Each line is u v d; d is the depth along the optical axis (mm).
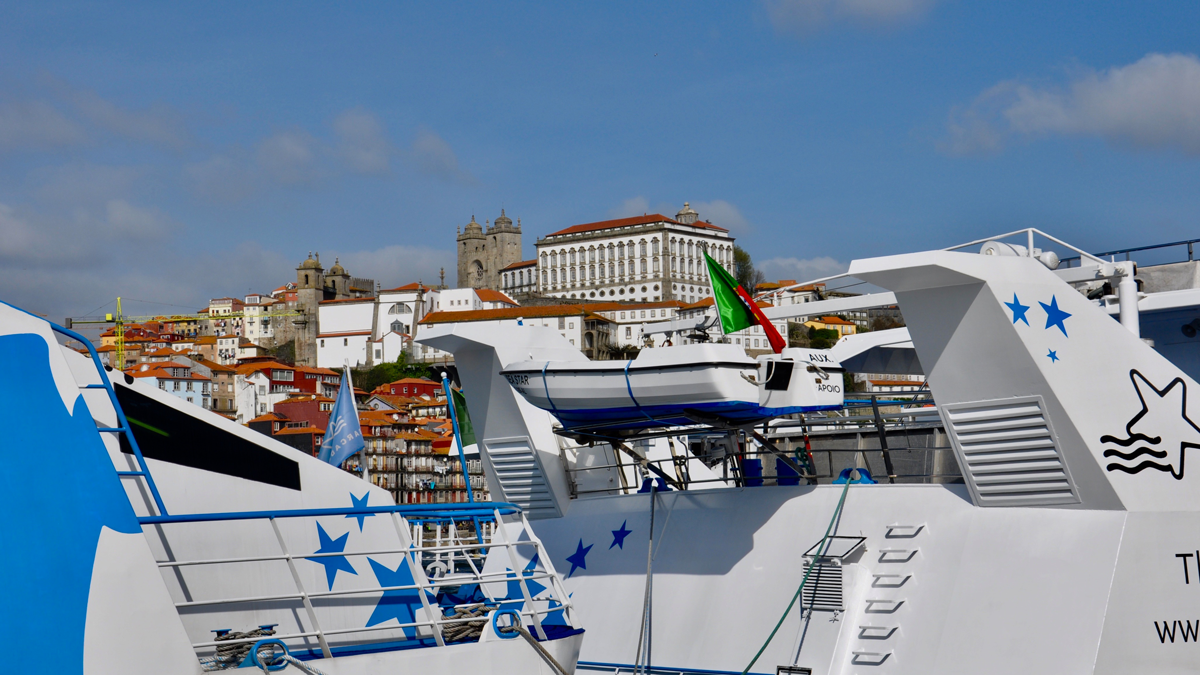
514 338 15297
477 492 122438
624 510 15172
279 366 161000
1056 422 11188
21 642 7980
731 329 13094
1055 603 11141
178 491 11078
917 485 12734
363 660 8875
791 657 12586
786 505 13539
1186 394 11797
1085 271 13039
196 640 10734
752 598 13258
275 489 11805
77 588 8039
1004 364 11297
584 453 16219
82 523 8125
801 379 12758
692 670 13383
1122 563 10969
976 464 11977
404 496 115250
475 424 16062
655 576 14258
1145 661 10953
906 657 11859
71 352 10719
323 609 11578
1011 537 11711
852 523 12859
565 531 15609
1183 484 11547
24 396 8289
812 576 12711
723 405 12234
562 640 9883
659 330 15406
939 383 11953
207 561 8836
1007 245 12273
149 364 136750
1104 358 11375
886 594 12305
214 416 11547
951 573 11938
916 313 11781
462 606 10422
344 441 20750
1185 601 11234
